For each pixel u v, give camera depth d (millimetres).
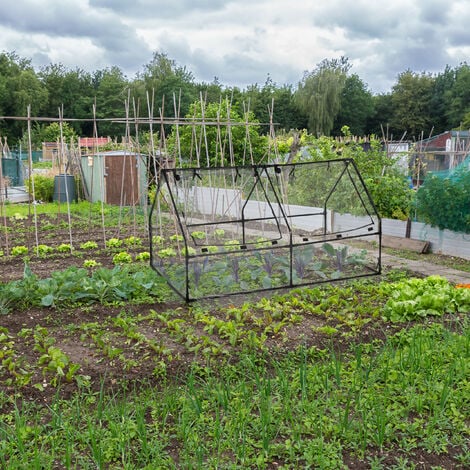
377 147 12516
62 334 5602
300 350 4934
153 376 4559
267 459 3391
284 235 7980
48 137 39812
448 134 28516
